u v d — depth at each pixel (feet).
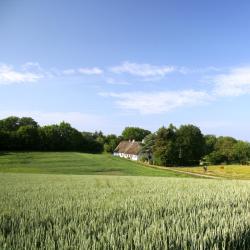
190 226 24.79
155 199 42.75
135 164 308.81
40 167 262.06
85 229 23.76
